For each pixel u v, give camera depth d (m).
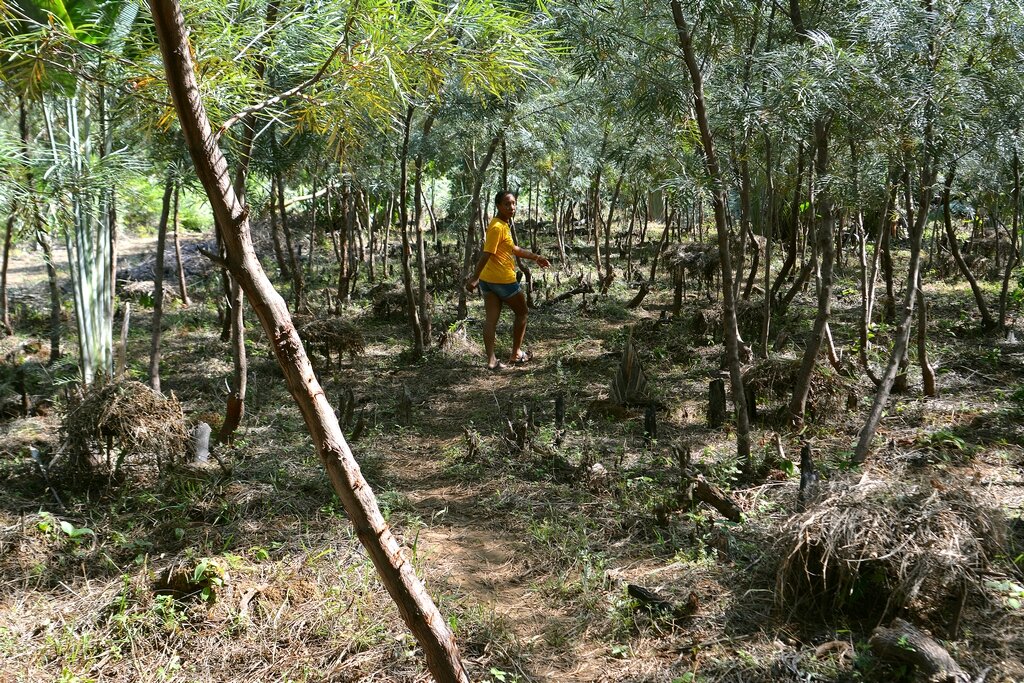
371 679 3.35
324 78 2.43
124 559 4.36
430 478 5.77
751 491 4.99
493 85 2.61
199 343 10.23
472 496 5.40
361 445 6.39
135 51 2.48
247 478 5.42
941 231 14.87
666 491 5.11
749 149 6.25
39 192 4.64
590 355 9.27
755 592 3.89
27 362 8.77
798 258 14.88
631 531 4.66
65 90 2.53
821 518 3.73
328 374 8.71
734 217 16.30
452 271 13.74
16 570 4.16
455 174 15.23
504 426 6.57
